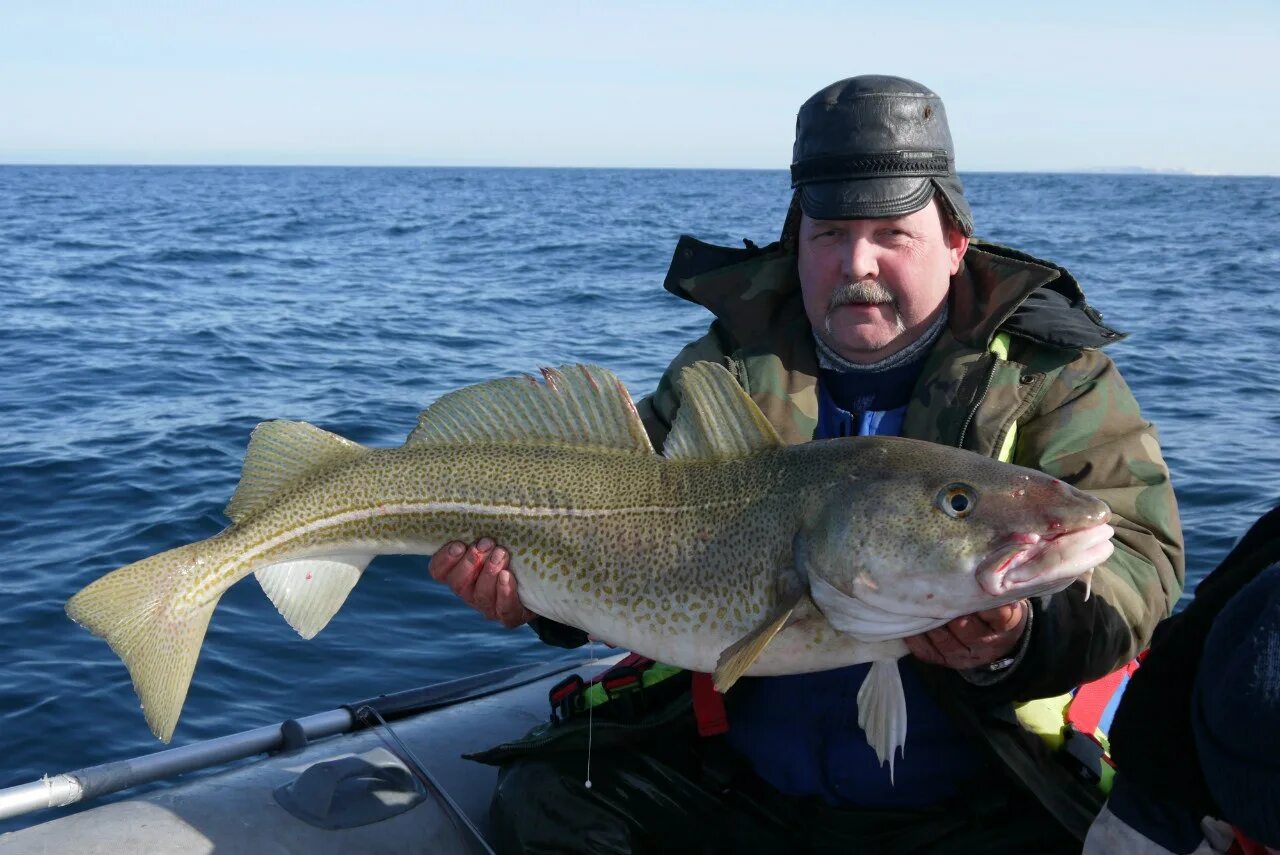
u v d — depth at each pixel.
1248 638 1.89
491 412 3.06
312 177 160.25
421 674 5.62
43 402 10.87
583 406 2.99
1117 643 2.62
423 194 84.81
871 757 2.99
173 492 8.09
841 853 2.96
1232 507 7.48
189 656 3.03
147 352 13.61
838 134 3.00
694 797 3.10
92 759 4.89
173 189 91.69
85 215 48.78
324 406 10.82
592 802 3.11
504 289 21.52
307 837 3.14
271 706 5.32
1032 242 36.06
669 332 15.85
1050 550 2.41
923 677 2.86
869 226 3.04
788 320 3.36
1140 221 51.44
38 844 3.03
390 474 3.05
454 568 2.97
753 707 3.10
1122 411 2.96
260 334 15.23
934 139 3.05
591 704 3.22
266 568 3.11
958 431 2.97
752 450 2.82
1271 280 23.64
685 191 96.56
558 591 2.91
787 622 2.66
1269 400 10.76
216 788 3.32
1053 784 2.82
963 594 2.47
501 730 3.81
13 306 17.78
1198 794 2.17
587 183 128.75
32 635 5.91
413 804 3.33
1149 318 16.97
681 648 2.80
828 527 2.59
